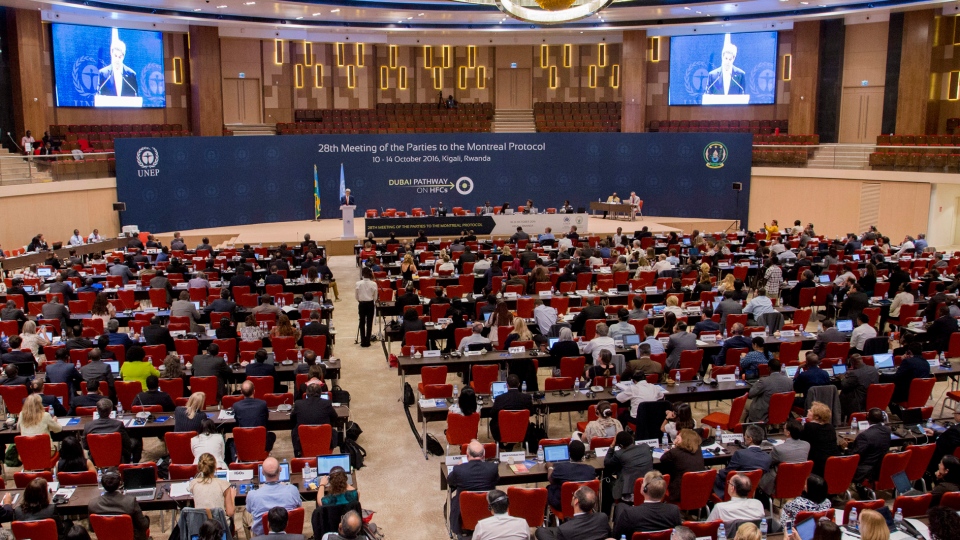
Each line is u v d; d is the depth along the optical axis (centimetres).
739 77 3719
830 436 912
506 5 2186
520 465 892
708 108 3962
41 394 1038
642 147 3309
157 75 3459
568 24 3603
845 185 3103
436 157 3303
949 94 3316
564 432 1229
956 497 764
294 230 2980
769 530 776
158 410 1041
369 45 4038
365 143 3266
